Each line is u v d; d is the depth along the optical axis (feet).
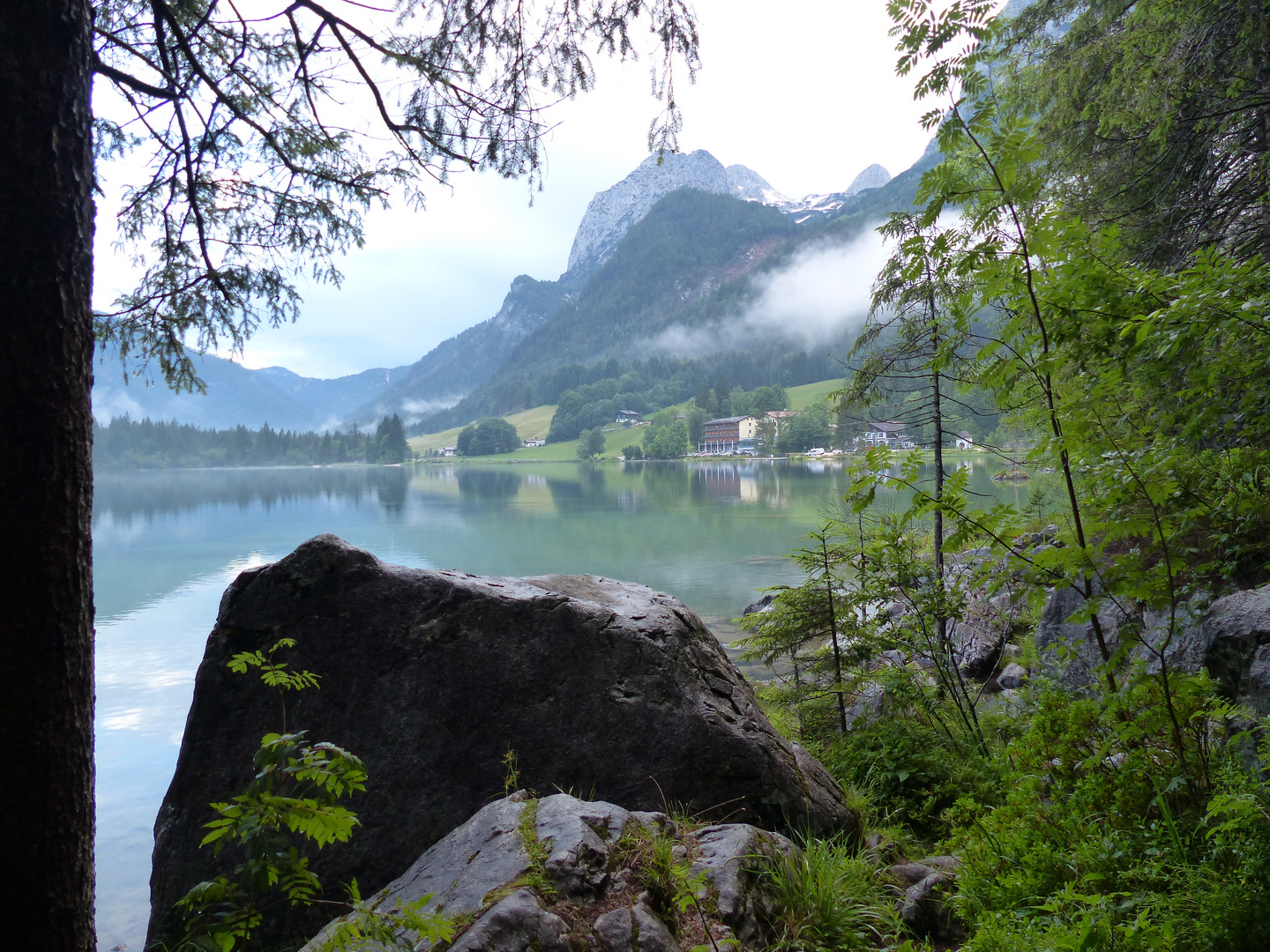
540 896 7.77
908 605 21.63
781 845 11.35
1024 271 12.22
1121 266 12.08
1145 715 10.63
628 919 7.82
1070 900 8.35
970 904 10.23
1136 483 10.73
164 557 125.90
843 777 18.95
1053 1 30.25
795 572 97.96
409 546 141.18
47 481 6.24
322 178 14.66
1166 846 9.09
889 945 10.11
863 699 24.48
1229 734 11.28
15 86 6.13
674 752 13.97
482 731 14.05
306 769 6.36
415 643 14.39
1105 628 20.04
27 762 6.16
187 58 12.00
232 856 12.93
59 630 6.33
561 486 345.92
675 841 10.19
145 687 50.47
